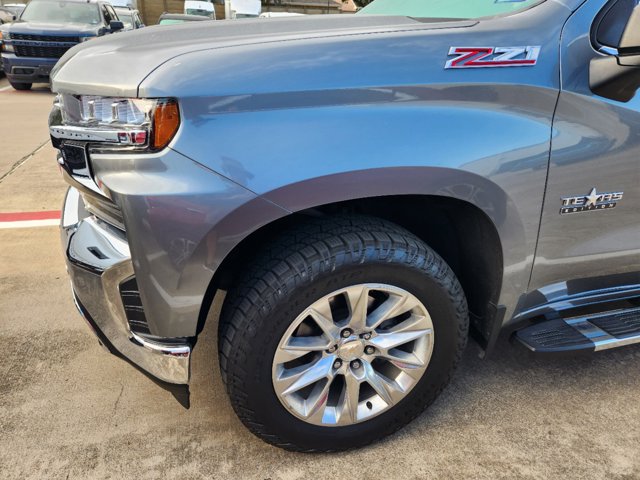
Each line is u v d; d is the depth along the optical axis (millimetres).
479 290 1827
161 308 1450
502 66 1507
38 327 2502
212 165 1331
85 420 1956
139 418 1976
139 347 1573
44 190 4379
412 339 1696
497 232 1614
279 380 1585
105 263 1518
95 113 1371
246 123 1347
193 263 1395
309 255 1469
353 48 1434
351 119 1406
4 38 9367
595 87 1572
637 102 1659
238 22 1863
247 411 1610
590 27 1578
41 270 3053
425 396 1816
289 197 1386
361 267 1504
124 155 1341
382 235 1527
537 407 2064
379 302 1680
